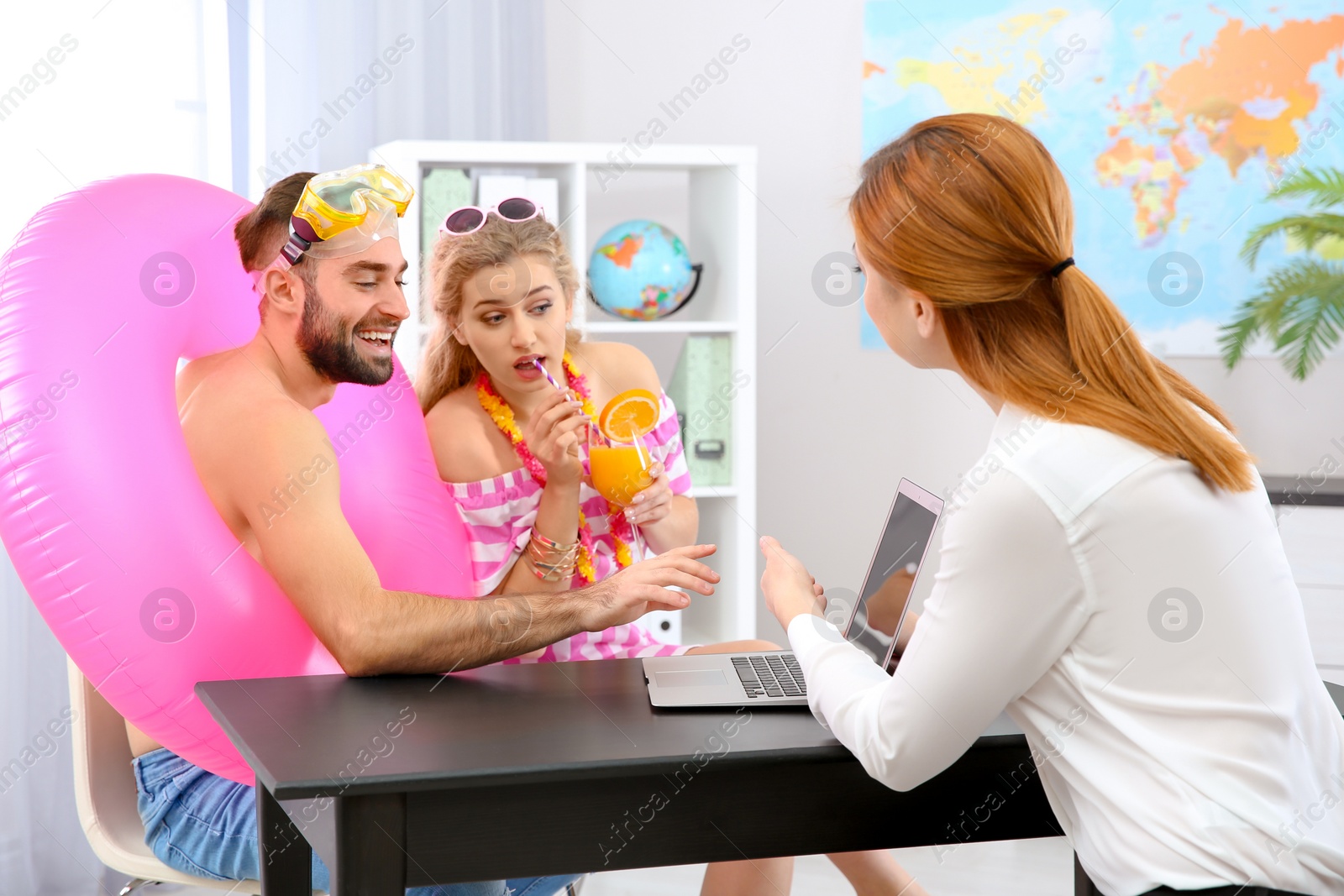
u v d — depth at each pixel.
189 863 1.47
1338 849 0.96
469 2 2.68
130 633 1.28
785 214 2.95
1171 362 2.88
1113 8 2.84
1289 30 2.83
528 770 0.95
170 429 1.39
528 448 1.77
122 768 1.60
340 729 1.05
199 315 1.57
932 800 1.08
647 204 2.88
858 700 1.01
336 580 1.29
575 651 1.78
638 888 2.24
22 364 1.31
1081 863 1.04
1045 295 1.02
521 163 2.45
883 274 1.06
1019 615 0.95
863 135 2.93
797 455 3.00
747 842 1.04
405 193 1.51
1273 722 0.96
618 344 2.01
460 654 1.28
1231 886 0.92
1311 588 2.55
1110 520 0.94
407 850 0.96
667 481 1.79
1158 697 0.96
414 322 2.39
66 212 1.47
